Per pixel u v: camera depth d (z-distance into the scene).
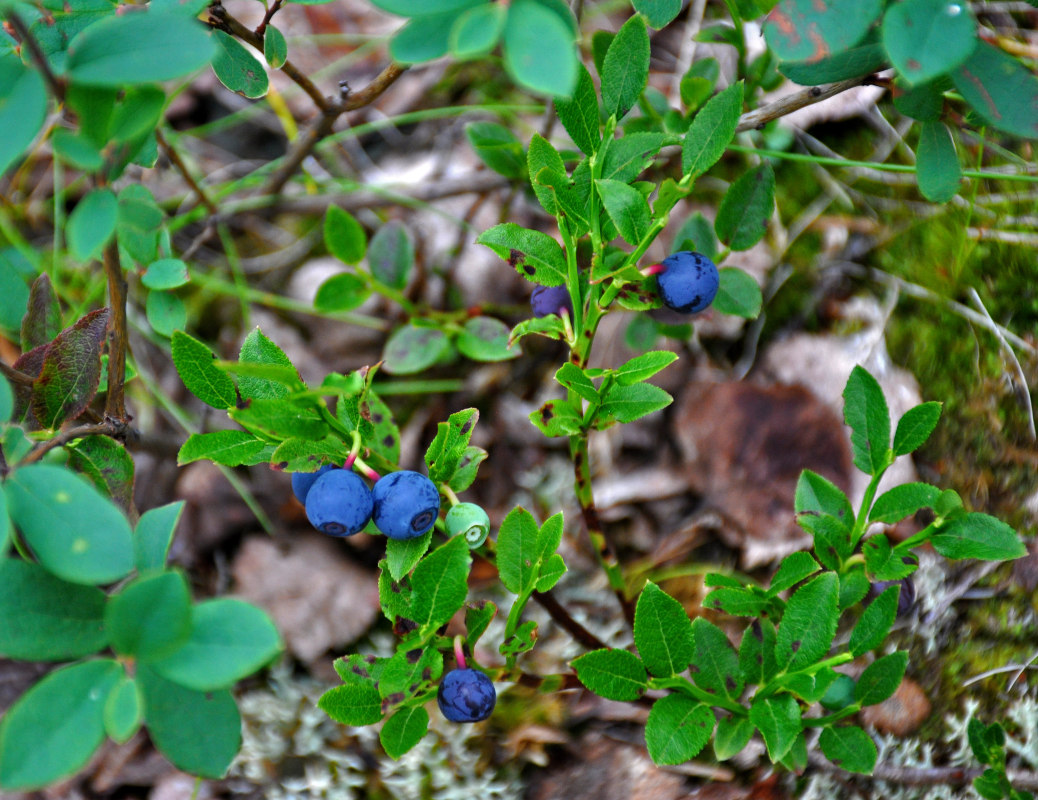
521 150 0.28
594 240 0.21
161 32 0.17
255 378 0.20
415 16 0.17
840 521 0.22
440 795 0.26
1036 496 0.28
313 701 0.27
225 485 0.29
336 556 0.29
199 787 0.26
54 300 0.22
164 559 0.18
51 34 0.21
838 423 0.29
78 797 0.26
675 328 0.27
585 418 0.21
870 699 0.22
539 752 0.26
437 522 0.20
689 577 0.28
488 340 0.29
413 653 0.20
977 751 0.23
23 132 0.16
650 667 0.20
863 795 0.25
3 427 0.18
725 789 0.25
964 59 0.18
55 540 0.16
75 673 0.16
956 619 0.27
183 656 0.16
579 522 0.29
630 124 0.26
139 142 0.18
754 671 0.21
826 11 0.18
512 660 0.21
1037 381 0.28
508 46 0.16
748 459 0.29
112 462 0.21
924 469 0.28
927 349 0.29
